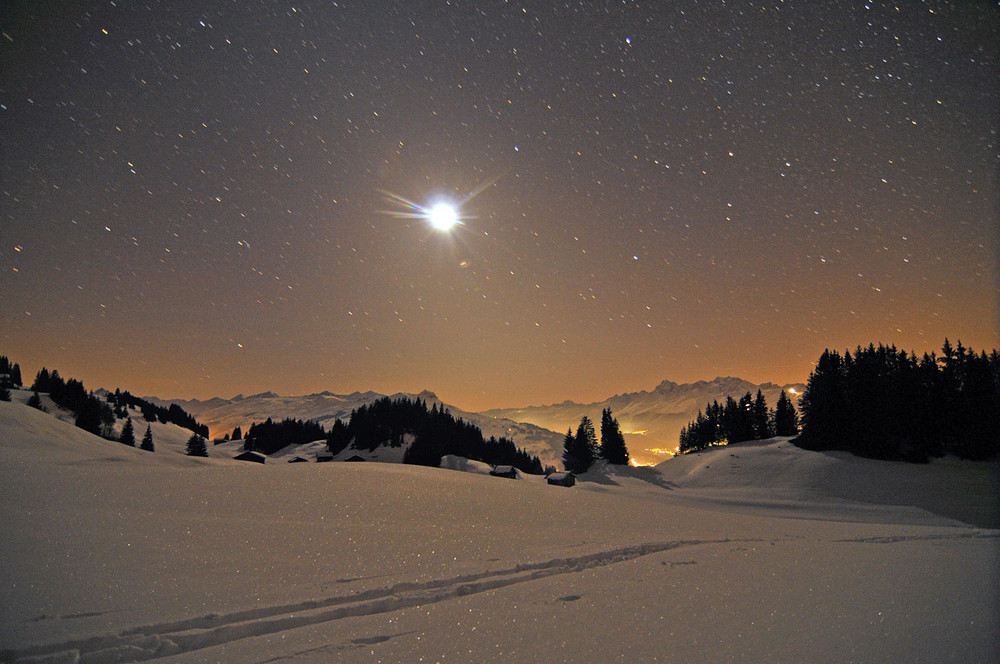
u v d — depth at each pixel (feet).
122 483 67.15
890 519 164.35
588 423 381.60
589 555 40.06
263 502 62.08
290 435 599.57
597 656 19.53
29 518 41.29
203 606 24.27
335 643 20.58
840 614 25.30
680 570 36.22
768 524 79.05
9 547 32.42
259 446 583.17
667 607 26.27
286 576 30.48
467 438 490.49
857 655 19.81
